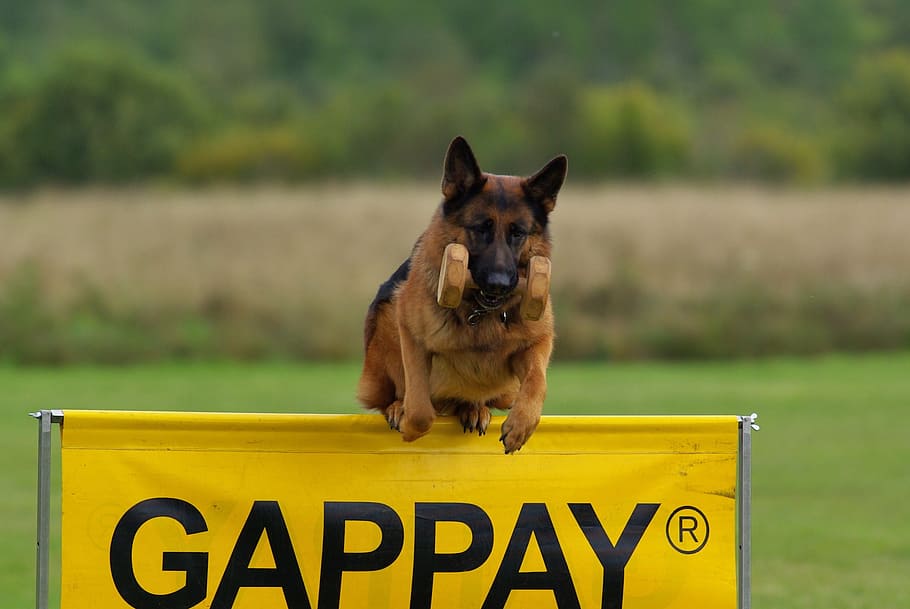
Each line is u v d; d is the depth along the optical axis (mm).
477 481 5023
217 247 24609
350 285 21578
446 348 5172
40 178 48438
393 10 84000
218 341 19500
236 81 73312
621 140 51188
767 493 10312
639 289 21188
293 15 81688
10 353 18734
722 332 20078
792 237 24891
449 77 64188
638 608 5031
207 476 4898
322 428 4965
